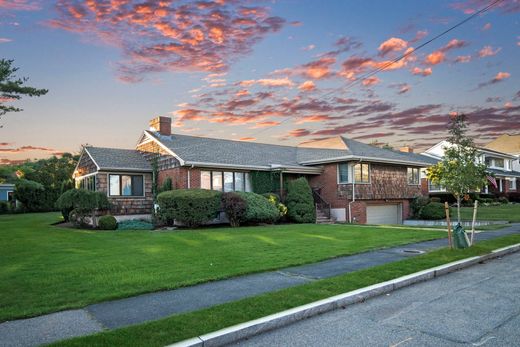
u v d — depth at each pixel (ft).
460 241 37.17
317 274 28.35
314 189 86.84
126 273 28.19
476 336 16.42
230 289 24.18
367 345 15.72
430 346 15.47
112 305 20.99
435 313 19.72
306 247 40.27
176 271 28.84
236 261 32.68
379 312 20.20
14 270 29.43
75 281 25.89
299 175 86.48
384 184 87.51
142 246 41.63
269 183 80.74
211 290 23.97
